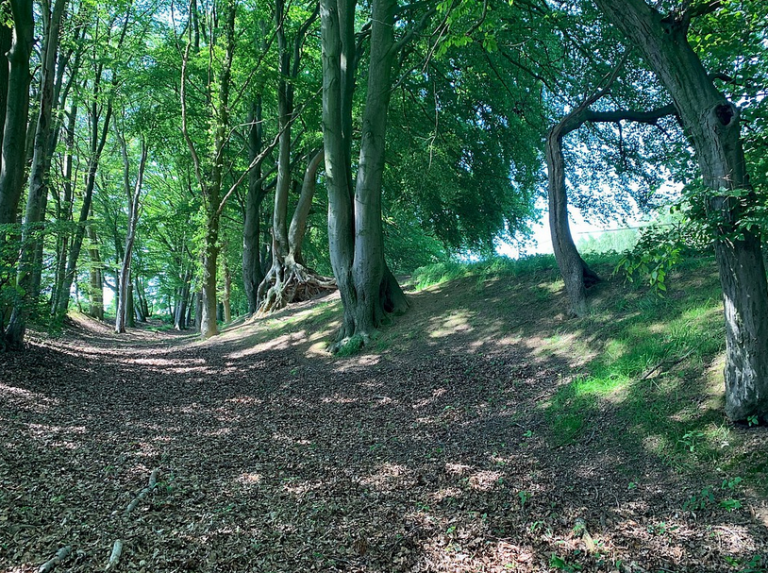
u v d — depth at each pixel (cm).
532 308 941
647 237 412
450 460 537
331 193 1127
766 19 529
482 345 886
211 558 352
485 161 1595
